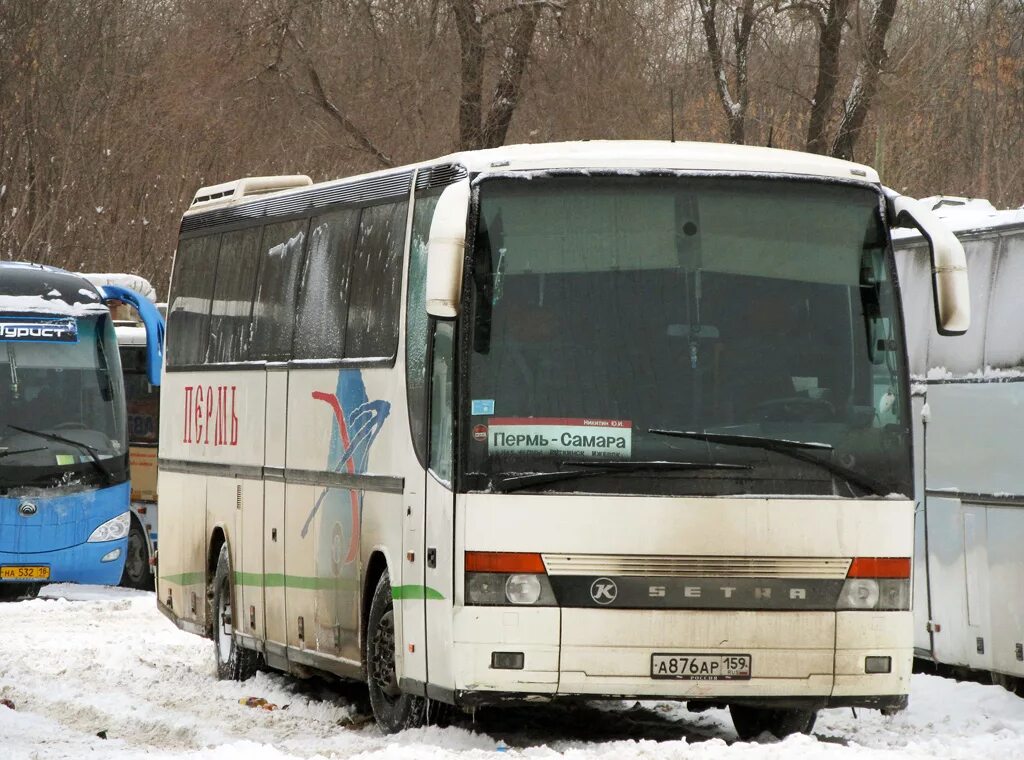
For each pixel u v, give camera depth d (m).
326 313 37.53
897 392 30.19
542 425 29.08
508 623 28.67
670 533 28.97
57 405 68.31
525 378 29.22
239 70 97.31
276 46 96.94
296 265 39.88
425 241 32.19
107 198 116.62
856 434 29.86
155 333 67.31
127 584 80.69
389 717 33.09
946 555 41.06
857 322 30.23
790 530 29.33
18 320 68.44
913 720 36.00
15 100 117.06
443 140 98.19
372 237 35.31
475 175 29.86
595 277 29.66
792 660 29.22
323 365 37.09
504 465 29.00
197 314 47.25
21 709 38.00
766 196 30.28
